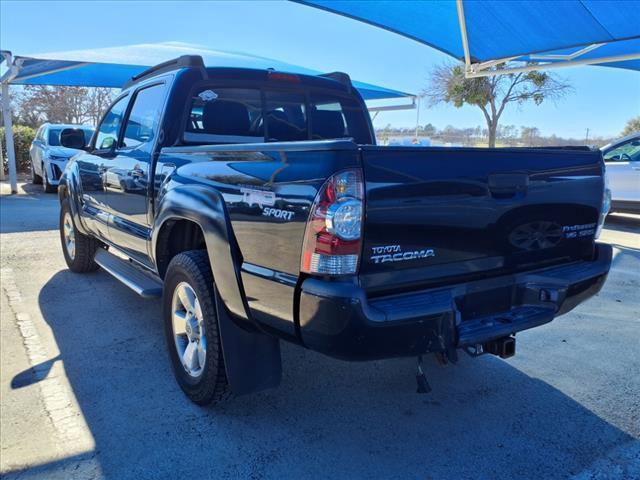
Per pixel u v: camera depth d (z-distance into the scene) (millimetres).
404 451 2680
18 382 3348
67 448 2656
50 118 30516
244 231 2486
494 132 17656
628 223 10406
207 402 2961
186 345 3230
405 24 6891
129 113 4270
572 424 2936
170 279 3189
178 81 3562
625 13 5754
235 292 2561
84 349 3875
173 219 3199
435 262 2389
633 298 5254
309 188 2129
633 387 3363
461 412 3066
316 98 4320
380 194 2139
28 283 5543
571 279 2795
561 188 2836
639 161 9680
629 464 2578
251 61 11062
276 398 3205
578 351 3941
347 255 2096
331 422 2945
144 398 3174
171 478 2447
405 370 3609
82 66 11391
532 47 7176
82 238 5562
